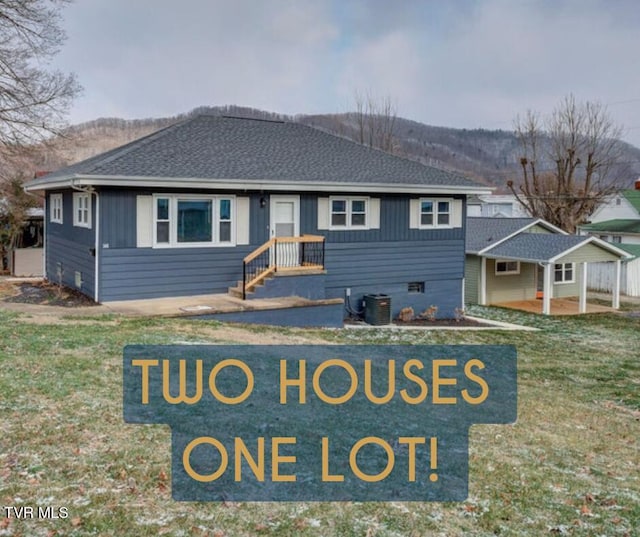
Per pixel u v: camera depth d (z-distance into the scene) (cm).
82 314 1097
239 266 1398
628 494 487
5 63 1803
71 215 1462
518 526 412
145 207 1274
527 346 1337
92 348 807
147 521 379
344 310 1569
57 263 1617
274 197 1438
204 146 1505
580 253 2023
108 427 526
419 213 1681
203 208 1345
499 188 4416
